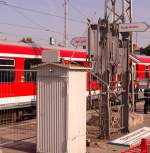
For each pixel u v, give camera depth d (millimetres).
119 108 13312
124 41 12945
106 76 12305
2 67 16719
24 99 17641
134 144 11320
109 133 12062
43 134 9641
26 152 10102
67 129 9320
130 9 18031
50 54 10109
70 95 9328
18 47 17703
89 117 15445
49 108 9539
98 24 12391
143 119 16531
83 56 22078
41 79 9617
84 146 9883
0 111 16234
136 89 24812
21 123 15492
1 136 12414
